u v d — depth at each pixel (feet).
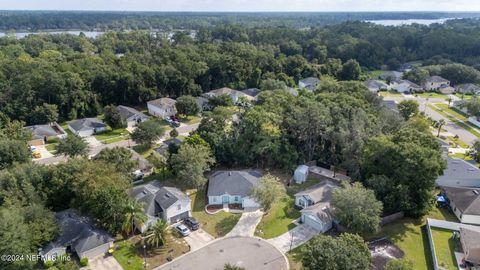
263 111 222.69
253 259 131.64
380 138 173.68
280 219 158.30
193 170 171.22
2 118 272.31
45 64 346.33
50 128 265.34
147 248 136.67
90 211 141.49
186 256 133.08
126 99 348.38
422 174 154.61
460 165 196.65
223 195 169.68
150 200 155.53
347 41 574.15
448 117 317.83
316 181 195.21
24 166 155.43
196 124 294.05
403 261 110.52
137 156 206.49
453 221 159.74
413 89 413.59
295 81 450.30
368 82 431.02
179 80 364.17
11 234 113.09
